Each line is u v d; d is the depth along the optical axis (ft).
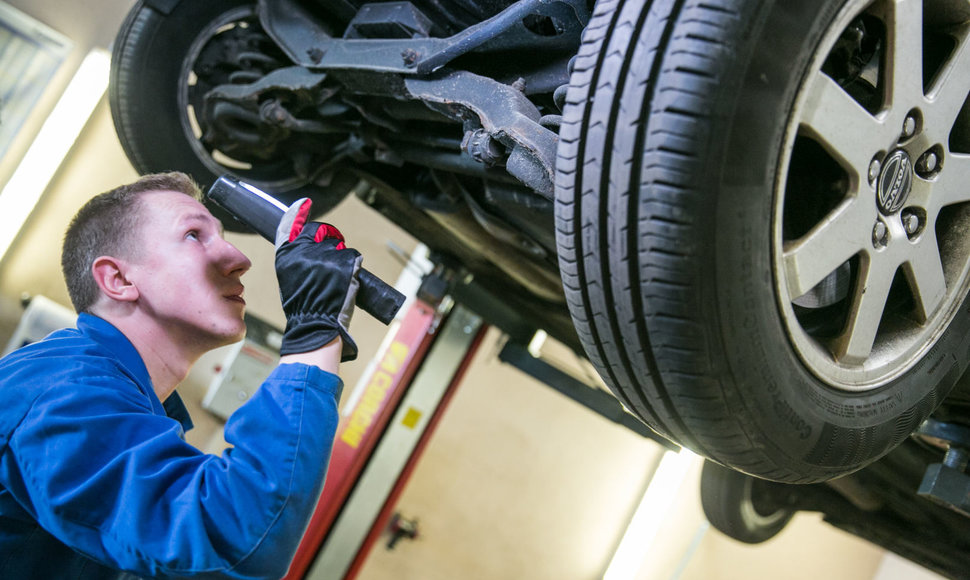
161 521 3.52
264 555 3.58
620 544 23.71
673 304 3.90
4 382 3.82
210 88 9.12
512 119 5.41
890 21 4.44
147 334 4.45
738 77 3.79
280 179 9.21
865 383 4.92
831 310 5.21
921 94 4.63
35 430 3.62
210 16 8.90
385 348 15.29
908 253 4.82
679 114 3.78
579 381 12.48
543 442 22.80
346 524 15.21
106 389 3.79
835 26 4.09
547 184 5.19
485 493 22.43
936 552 9.39
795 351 4.39
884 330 5.27
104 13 16.76
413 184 9.16
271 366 16.25
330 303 4.10
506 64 6.45
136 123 8.73
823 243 4.38
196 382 16.43
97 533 3.57
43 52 16.31
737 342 4.02
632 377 4.42
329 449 3.84
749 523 10.89
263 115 8.21
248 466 3.62
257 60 8.83
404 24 6.96
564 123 4.18
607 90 4.00
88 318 4.39
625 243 3.98
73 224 4.55
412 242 17.98
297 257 4.21
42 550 3.92
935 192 4.90
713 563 25.00
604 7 4.19
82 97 16.38
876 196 4.59
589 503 23.48
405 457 15.30
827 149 4.29
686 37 3.82
